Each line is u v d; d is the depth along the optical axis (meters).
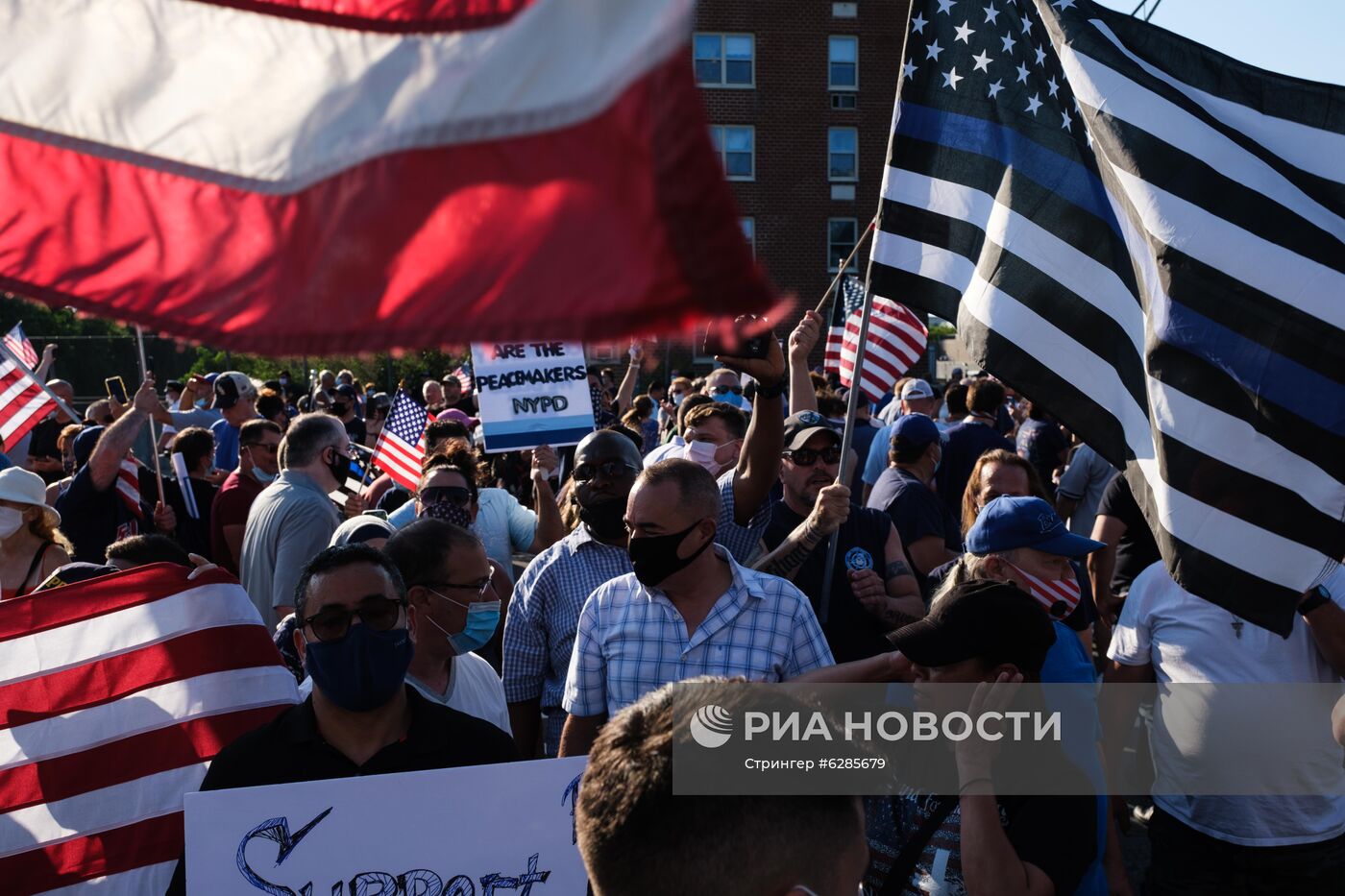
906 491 5.54
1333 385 3.35
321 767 2.59
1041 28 3.89
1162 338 3.47
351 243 1.05
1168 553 3.45
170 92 1.19
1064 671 2.76
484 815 2.46
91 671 3.01
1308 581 3.34
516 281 0.92
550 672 4.07
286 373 24.86
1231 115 3.55
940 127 4.00
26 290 1.19
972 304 3.89
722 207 0.81
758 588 3.33
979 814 2.36
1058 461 10.02
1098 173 3.79
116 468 6.33
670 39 0.74
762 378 4.03
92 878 2.92
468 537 3.41
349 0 1.12
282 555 5.18
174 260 1.17
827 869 1.54
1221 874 3.69
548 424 6.73
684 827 1.49
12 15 1.22
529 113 0.91
